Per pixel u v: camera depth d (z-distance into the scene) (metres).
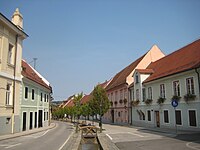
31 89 33.16
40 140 19.95
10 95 25.27
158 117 31.94
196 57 26.02
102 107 36.66
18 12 28.09
